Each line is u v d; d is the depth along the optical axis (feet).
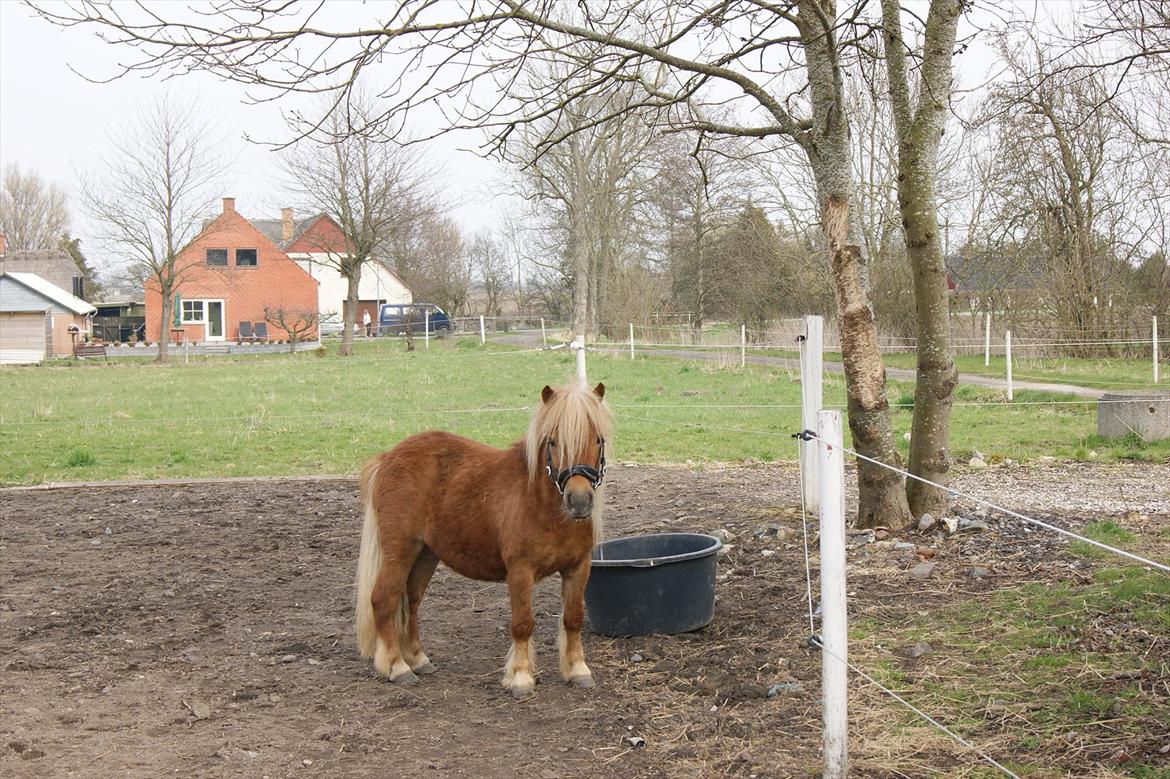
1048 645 18.28
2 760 15.05
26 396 80.12
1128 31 25.98
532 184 135.95
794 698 16.90
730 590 23.82
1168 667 16.61
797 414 59.93
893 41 25.95
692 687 17.85
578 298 142.41
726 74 26.35
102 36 20.59
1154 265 86.84
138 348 173.68
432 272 245.86
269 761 15.06
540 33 23.61
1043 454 42.78
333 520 34.17
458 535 18.42
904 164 26.37
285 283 201.98
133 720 16.79
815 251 109.70
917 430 27.20
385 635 18.69
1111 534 26.14
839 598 12.95
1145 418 44.62
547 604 24.29
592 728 16.22
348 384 87.92
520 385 83.97
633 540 22.99
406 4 21.65
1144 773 13.20
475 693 18.19
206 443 52.13
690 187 118.52
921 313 26.81
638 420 58.49
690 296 140.77
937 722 15.49
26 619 22.91
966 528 26.53
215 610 23.81
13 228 314.76
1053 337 89.35
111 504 36.99
